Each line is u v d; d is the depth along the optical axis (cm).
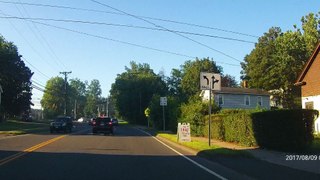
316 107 3431
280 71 7106
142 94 10650
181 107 4444
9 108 8388
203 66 10875
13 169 1530
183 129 2906
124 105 10856
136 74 11619
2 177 1341
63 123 4772
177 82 12462
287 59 6862
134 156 2080
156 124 6016
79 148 2467
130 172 1500
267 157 1984
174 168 1642
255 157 1986
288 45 6819
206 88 2398
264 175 1427
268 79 7406
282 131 2180
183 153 2297
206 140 3206
